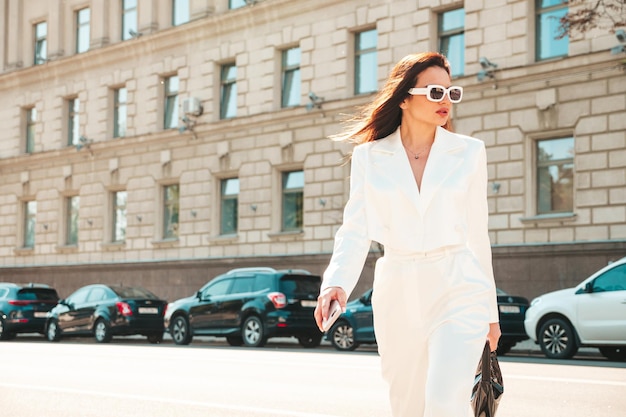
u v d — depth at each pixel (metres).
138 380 10.44
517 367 12.11
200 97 30.22
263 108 28.31
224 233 29.66
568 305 14.39
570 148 21.30
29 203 37.59
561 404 7.98
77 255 34.62
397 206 3.26
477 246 3.37
